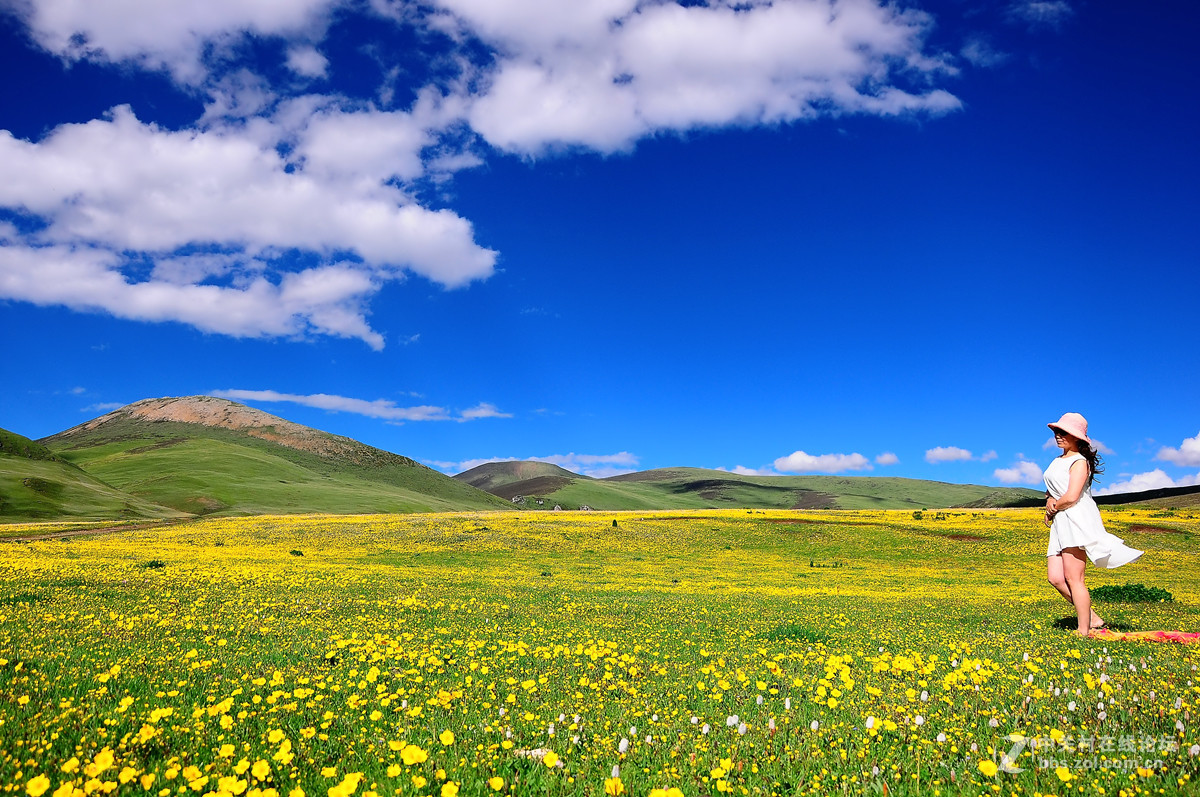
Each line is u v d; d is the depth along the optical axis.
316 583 24.25
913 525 69.25
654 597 24.70
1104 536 10.95
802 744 5.55
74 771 4.64
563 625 15.03
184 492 162.88
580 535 63.69
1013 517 77.81
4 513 108.31
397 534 63.84
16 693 6.95
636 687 8.00
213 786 4.73
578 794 4.60
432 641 11.59
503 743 5.38
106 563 29.09
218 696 7.23
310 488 191.75
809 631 13.39
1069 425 11.16
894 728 5.66
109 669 8.45
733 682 8.09
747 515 83.06
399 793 4.44
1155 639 10.81
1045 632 13.56
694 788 4.64
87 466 195.75
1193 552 51.72
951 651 10.55
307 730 5.87
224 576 25.22
